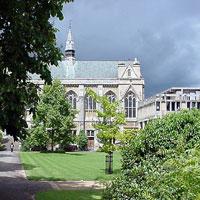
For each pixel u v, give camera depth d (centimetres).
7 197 2158
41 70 1722
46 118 7125
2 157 5578
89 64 11731
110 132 3669
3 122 1688
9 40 1641
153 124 1627
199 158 832
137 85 11050
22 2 1638
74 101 11106
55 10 1720
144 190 1003
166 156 1227
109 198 1225
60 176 3191
